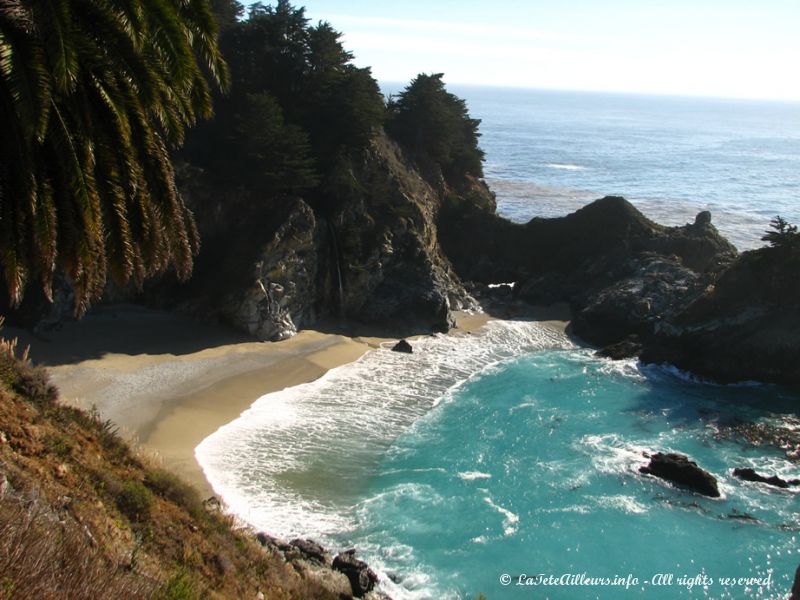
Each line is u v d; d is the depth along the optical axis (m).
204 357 55.44
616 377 59.50
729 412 52.22
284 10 78.25
